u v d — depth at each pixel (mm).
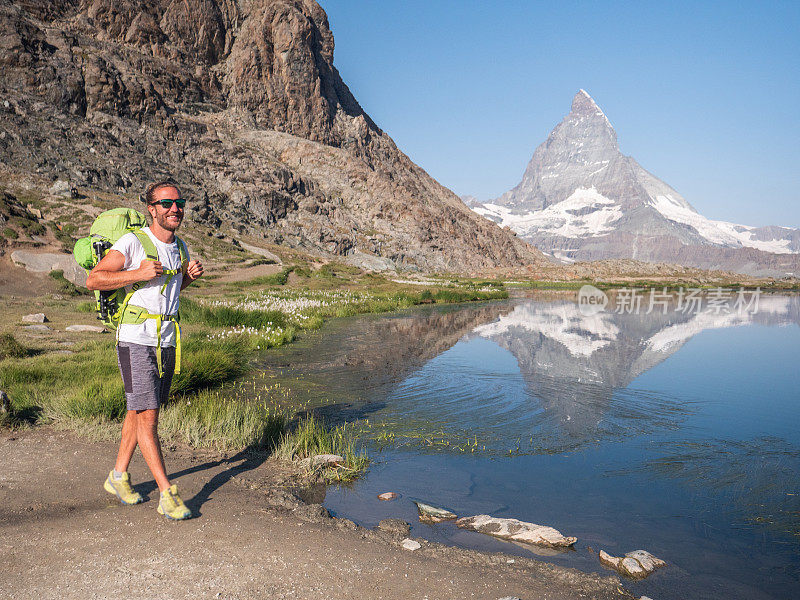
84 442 5484
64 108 84750
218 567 3000
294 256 77188
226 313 17594
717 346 15406
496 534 3869
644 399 8367
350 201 121688
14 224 40688
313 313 22109
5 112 76062
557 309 29500
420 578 3055
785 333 19453
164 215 3730
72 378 8242
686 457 5680
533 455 5762
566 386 9219
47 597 2633
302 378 9711
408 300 32062
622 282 80375
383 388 8914
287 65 133750
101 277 3463
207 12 125562
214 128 112250
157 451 3723
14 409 6328
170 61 118000
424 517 4152
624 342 15703
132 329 3645
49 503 3885
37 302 23906
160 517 3678
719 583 3219
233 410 6633
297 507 4090
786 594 3086
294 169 122938
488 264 126125
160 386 3867
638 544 3775
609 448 5984
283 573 2984
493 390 8820
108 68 95188
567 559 3520
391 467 5363
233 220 89250
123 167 81062
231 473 4891
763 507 4445
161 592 2721
